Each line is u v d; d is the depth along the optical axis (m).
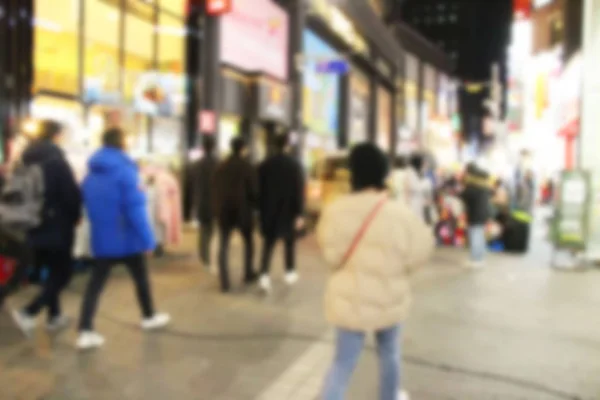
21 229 4.73
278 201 7.22
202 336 5.36
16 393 3.95
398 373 3.34
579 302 7.04
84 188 4.91
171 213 8.67
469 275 8.78
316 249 10.95
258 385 4.21
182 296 6.89
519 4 26.72
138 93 14.88
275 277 8.18
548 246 12.44
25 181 4.74
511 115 31.34
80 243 7.30
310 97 27.66
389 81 46.78
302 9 24.66
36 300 5.20
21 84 10.49
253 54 21.05
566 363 4.79
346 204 3.25
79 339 4.92
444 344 5.26
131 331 5.46
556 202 9.85
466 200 9.44
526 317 6.28
